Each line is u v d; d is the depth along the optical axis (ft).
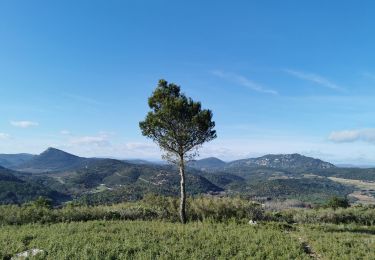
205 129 93.97
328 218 112.27
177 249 57.26
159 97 94.12
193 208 104.83
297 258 54.75
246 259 54.29
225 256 55.06
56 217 90.27
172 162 95.14
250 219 101.35
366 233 87.25
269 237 68.49
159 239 63.93
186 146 94.38
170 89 95.35
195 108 93.61
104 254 53.01
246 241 63.98
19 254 52.42
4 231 69.62
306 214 115.55
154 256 53.72
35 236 64.44
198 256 54.39
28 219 85.87
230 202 109.91
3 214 86.17
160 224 82.58
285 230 84.38
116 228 74.79
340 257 55.72
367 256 55.31
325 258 56.59
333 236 73.15
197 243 61.93
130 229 72.84
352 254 56.70
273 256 55.67
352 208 132.98
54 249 54.54
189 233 69.87
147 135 94.89
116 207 108.78
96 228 73.31
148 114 95.09
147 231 71.05
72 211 95.09
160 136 93.91
